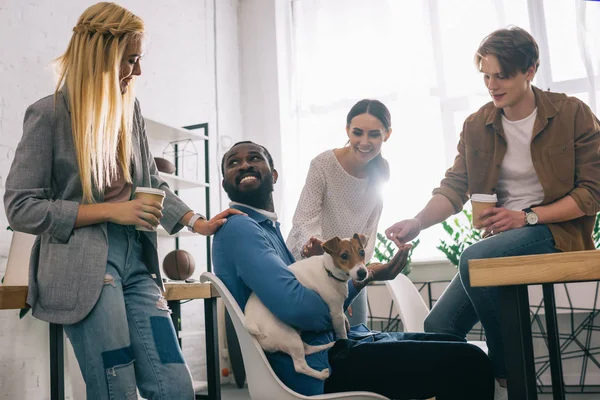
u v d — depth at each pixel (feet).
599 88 12.80
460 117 14.07
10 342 9.04
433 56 14.43
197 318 13.50
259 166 4.74
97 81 4.50
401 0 14.93
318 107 15.57
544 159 5.27
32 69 9.96
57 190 4.60
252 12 16.33
